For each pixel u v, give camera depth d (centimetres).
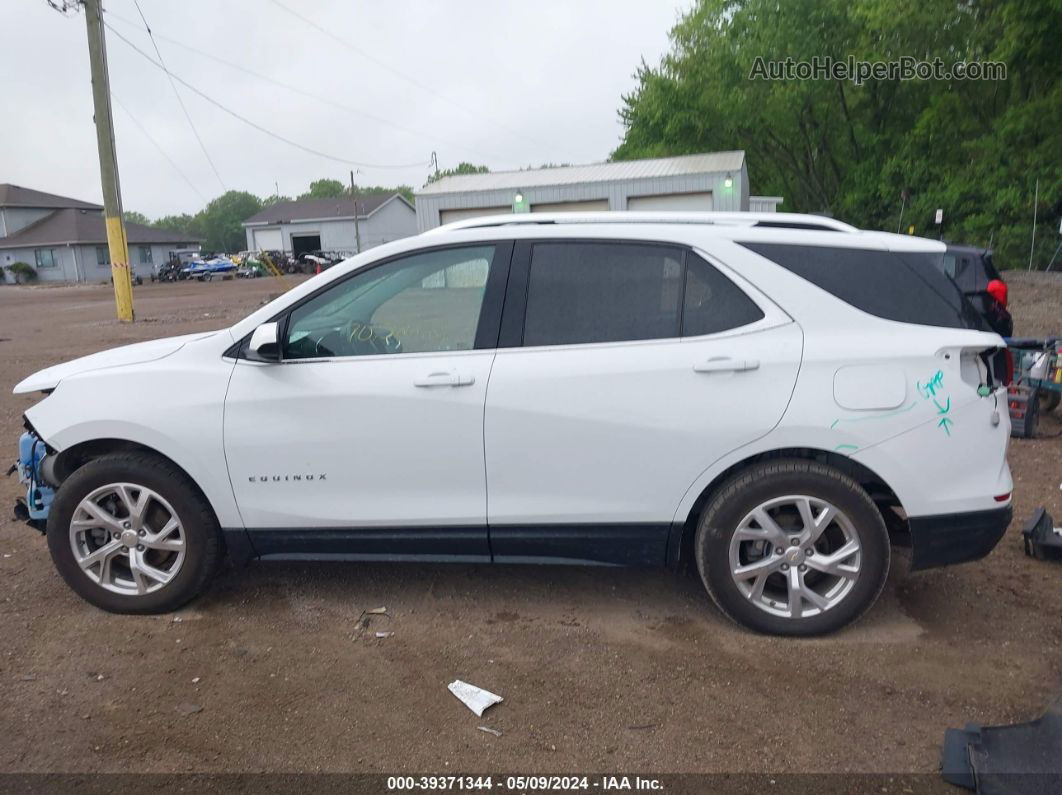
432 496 393
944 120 3378
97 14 2059
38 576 470
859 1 3306
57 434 407
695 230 388
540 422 379
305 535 404
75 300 3619
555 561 397
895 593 434
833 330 371
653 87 3816
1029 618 405
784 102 3597
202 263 5575
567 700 343
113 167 2142
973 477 370
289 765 305
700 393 371
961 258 922
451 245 402
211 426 397
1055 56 2897
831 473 369
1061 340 769
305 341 405
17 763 306
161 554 427
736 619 387
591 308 388
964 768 289
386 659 377
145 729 326
